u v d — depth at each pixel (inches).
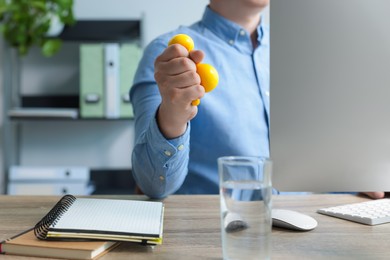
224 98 41.6
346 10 22.3
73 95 85.0
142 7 86.1
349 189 23.4
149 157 29.2
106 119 74.2
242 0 42.2
